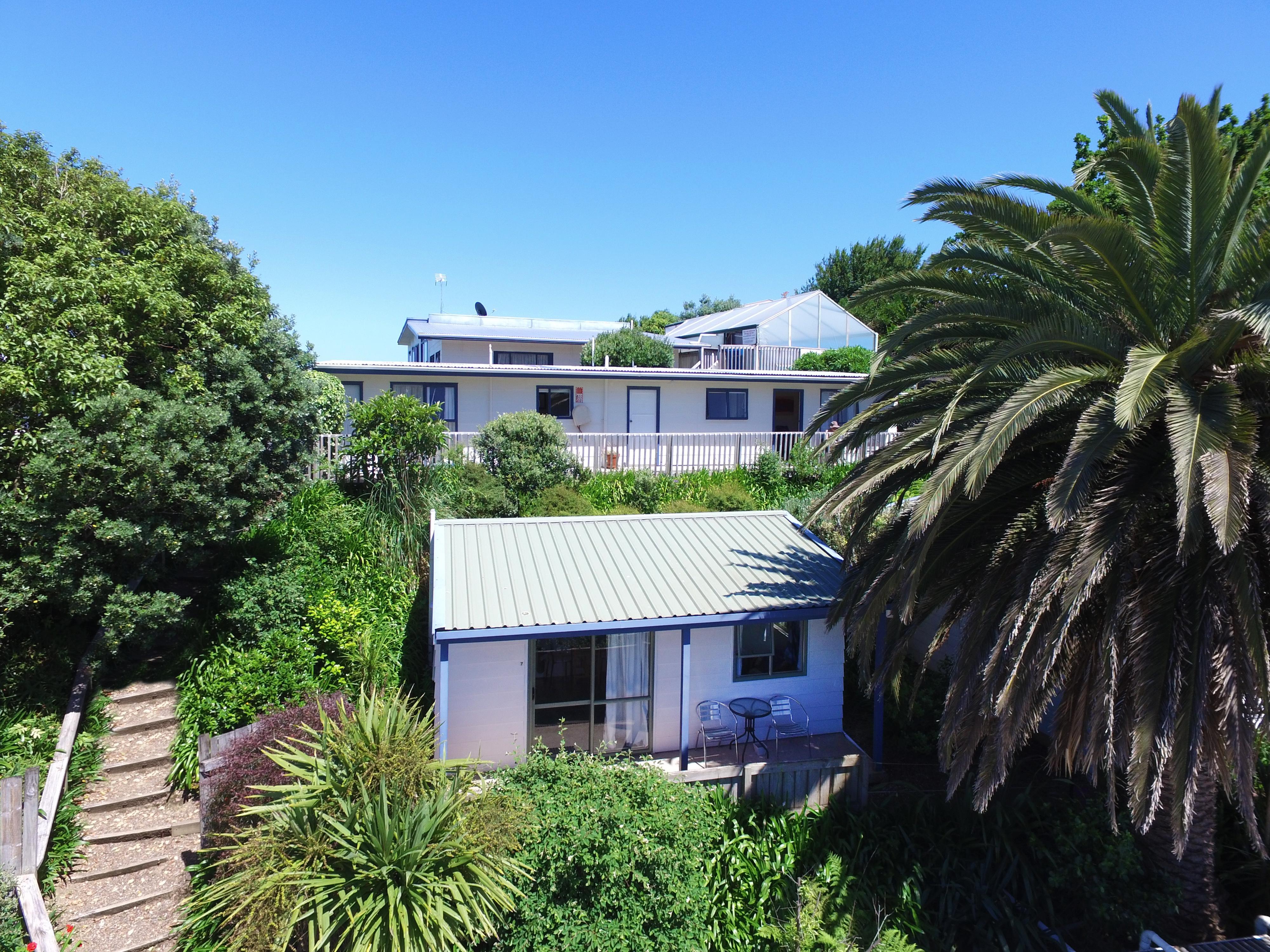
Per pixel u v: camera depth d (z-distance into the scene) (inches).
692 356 1270.9
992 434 269.7
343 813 281.4
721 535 482.9
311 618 445.7
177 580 506.0
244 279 510.0
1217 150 267.4
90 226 464.4
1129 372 255.3
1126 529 269.1
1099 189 611.8
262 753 320.8
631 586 408.2
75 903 314.2
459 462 646.5
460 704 389.1
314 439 519.8
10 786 299.4
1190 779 264.4
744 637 426.6
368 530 543.8
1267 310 238.2
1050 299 321.7
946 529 343.9
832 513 367.2
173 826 353.7
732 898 340.5
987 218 320.5
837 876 347.6
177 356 455.5
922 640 511.5
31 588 376.5
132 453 378.3
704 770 377.1
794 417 967.6
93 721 398.3
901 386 369.1
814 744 426.0
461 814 290.7
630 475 725.3
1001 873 347.9
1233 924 339.3
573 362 1155.9
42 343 393.4
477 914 265.3
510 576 407.8
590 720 406.6
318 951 256.2
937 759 434.3
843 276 2006.6
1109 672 277.9
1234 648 266.2
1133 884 326.3
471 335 1085.1
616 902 289.7
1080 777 403.5
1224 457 239.3
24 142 475.8
